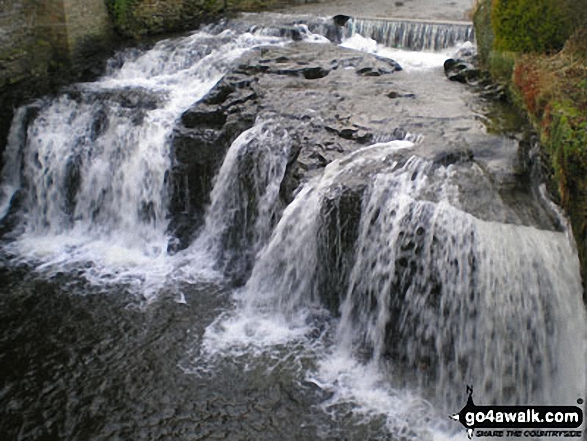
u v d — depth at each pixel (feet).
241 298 25.04
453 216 20.34
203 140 27.84
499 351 19.53
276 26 39.17
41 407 20.27
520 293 19.19
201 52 36.50
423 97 29.04
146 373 21.45
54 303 25.00
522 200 21.34
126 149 29.71
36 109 32.24
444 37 36.73
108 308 24.63
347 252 22.39
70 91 33.68
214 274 26.68
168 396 20.51
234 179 26.40
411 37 37.83
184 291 25.61
